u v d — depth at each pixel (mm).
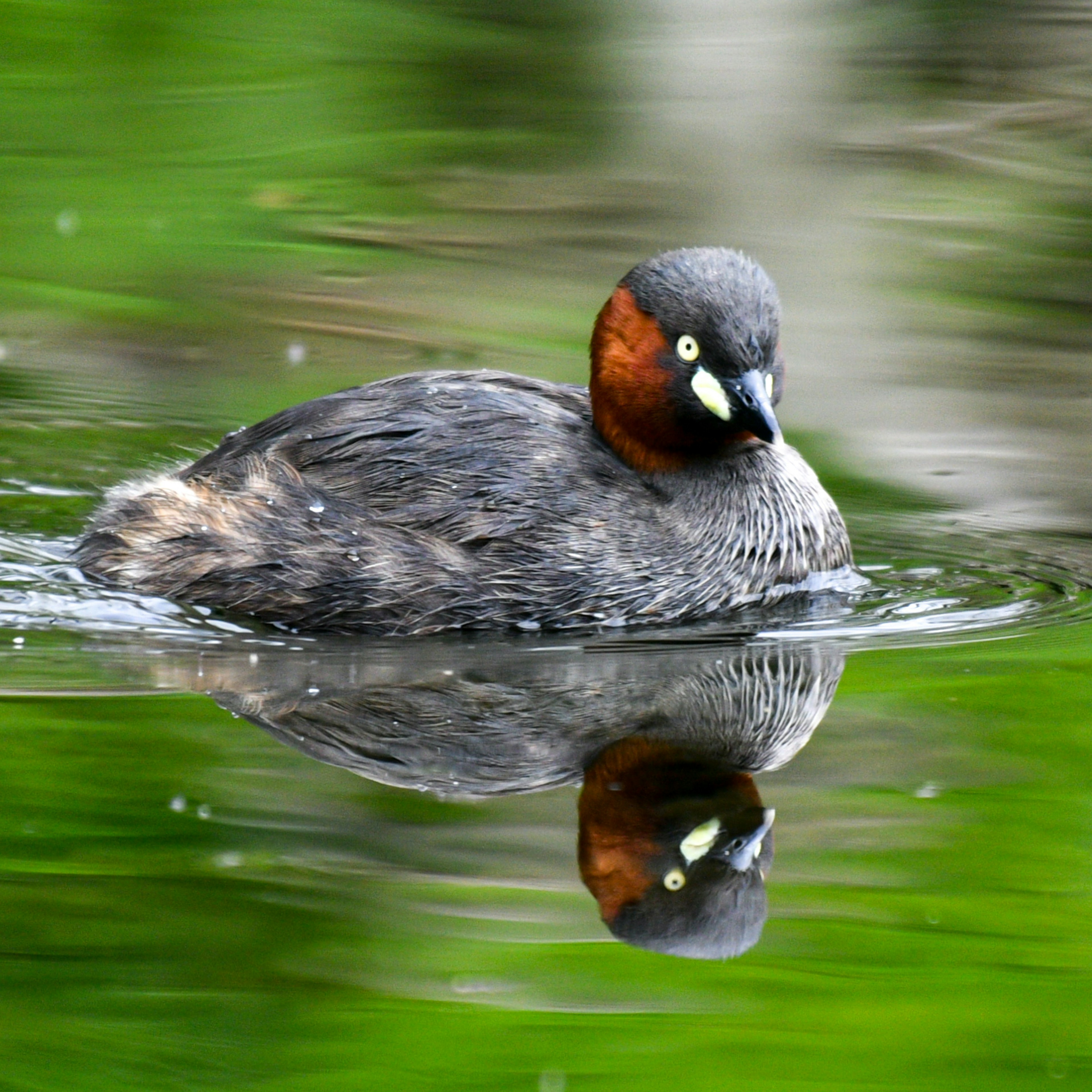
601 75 28125
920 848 8211
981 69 28391
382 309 19438
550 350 18203
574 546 11273
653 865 8055
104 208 22500
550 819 8422
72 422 15594
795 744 9312
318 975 7215
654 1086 6637
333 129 25500
